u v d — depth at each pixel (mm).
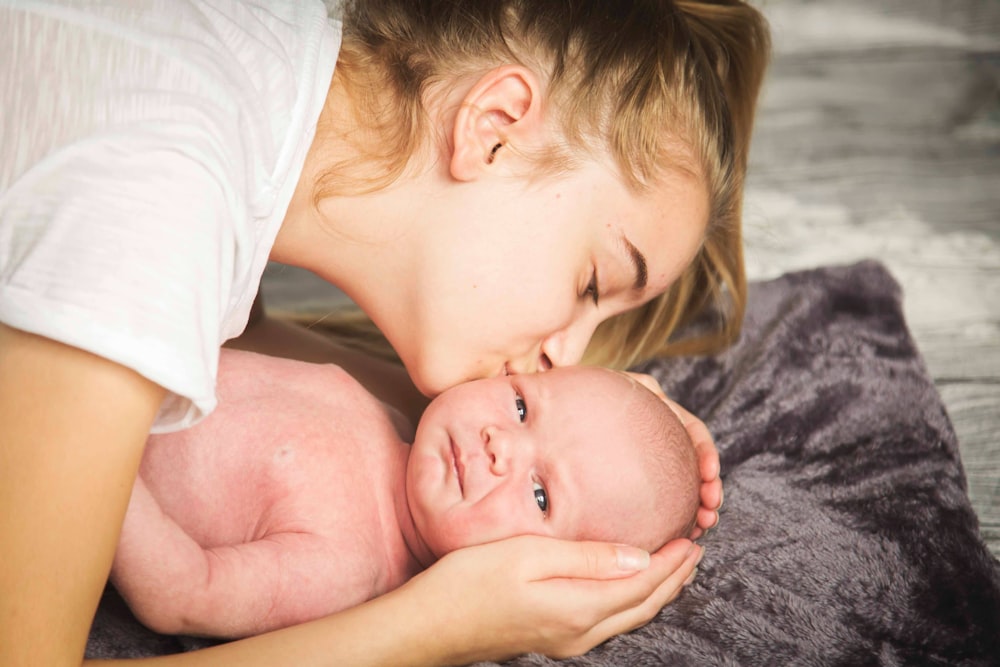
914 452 1456
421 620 1029
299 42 1097
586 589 1076
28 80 962
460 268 1144
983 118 2803
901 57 3043
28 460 835
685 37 1270
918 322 2010
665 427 1229
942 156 2643
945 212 2414
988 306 2062
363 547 1164
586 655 1110
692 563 1192
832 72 2994
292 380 1261
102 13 984
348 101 1160
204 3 1056
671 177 1188
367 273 1193
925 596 1188
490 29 1173
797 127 2760
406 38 1179
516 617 1061
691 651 1091
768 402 1579
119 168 893
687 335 1758
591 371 1252
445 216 1140
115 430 856
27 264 853
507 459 1157
